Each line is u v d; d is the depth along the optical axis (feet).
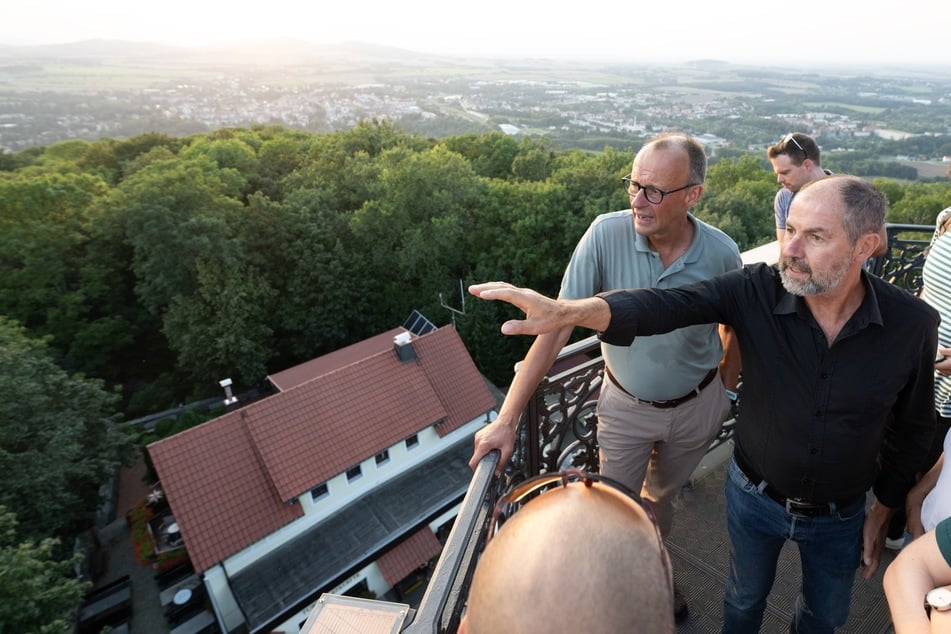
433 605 3.37
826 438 4.98
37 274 72.28
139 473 57.31
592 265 6.98
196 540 33.24
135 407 73.67
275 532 35.86
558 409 8.52
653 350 6.64
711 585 8.52
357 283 83.92
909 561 3.81
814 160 11.67
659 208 6.00
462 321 76.74
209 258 74.38
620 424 7.41
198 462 35.06
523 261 82.74
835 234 4.26
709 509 9.89
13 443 40.63
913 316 4.62
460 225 88.79
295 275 81.41
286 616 33.58
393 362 44.11
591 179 91.56
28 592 27.43
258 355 74.90
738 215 106.32
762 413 5.34
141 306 84.74
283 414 38.34
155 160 101.60
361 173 95.55
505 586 2.21
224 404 66.54
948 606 3.37
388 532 38.27
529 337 77.66
